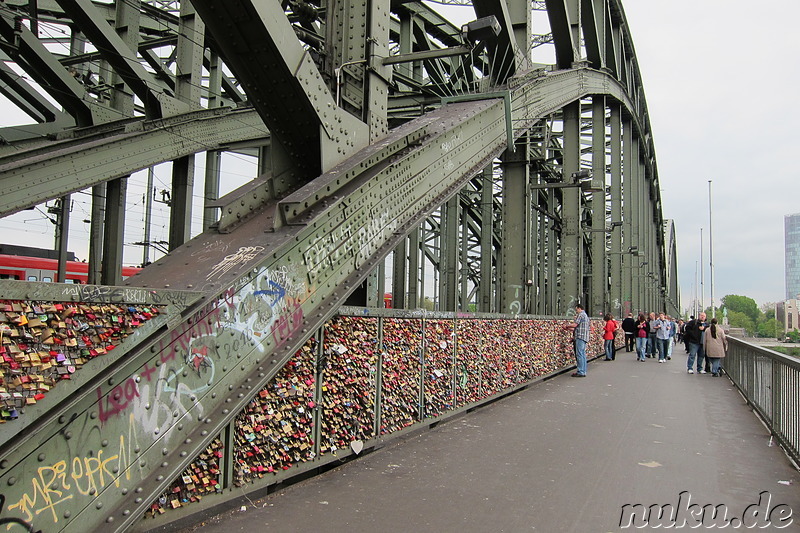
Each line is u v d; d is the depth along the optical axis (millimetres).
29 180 11352
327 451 5523
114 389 3316
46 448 2930
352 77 7016
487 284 20375
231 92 18578
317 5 11906
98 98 17859
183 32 15281
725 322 48094
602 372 16469
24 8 15727
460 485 5246
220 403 4133
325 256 5469
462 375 8750
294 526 4141
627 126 34094
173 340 3740
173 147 14359
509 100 9805
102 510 3219
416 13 19750
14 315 2723
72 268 24141
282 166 6016
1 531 2695
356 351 5965
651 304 49812
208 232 5324
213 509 4324
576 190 19938
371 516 4402
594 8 22672
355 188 5984
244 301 4395
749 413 9859
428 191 7551
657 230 59188
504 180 14797
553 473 5723
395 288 20547
